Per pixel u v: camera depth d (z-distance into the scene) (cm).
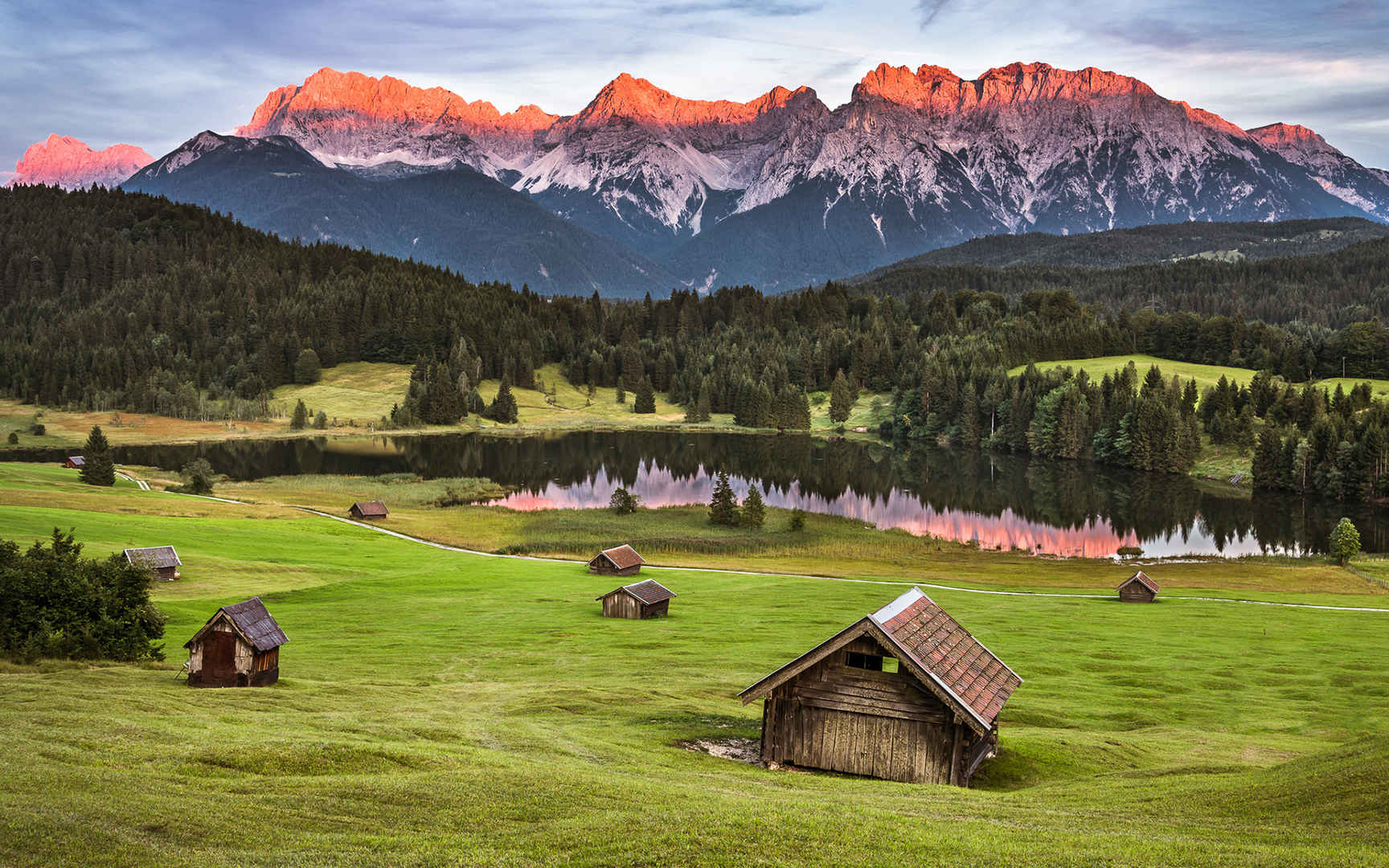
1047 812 2441
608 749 3231
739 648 5862
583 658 5512
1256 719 4375
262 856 1817
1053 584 9438
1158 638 6344
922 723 3103
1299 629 6731
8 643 4606
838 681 3203
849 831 2050
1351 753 2780
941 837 2022
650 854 1873
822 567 10338
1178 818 2348
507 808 2211
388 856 1842
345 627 6469
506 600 7769
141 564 5078
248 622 4359
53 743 2673
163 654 5131
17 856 1738
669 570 9831
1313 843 2005
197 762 2580
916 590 3772
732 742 3556
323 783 2380
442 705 4075
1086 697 4750
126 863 1745
